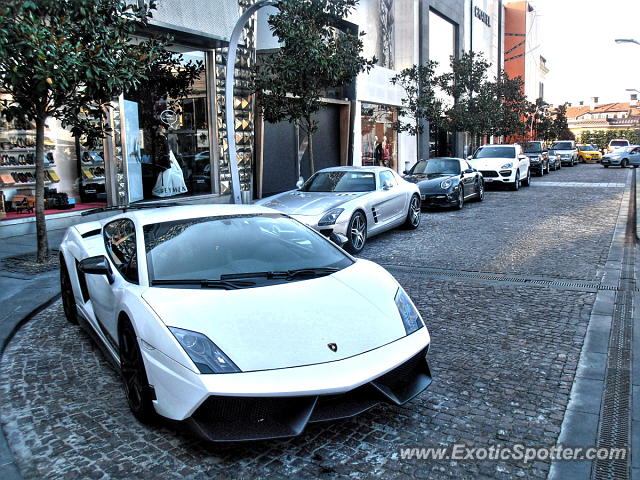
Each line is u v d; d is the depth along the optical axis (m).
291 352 2.99
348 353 3.08
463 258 8.20
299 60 13.29
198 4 13.20
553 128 45.53
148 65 8.18
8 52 6.44
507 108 33.03
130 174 12.52
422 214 13.52
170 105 13.52
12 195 10.64
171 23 12.38
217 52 14.34
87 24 7.05
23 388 4.02
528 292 6.27
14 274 7.32
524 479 2.82
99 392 3.94
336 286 3.65
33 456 3.10
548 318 5.34
